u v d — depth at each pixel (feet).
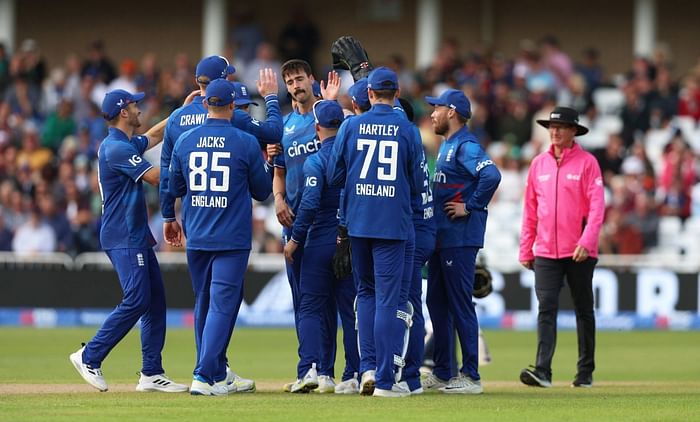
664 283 220.84
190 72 276.41
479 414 91.66
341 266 107.24
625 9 307.37
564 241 124.88
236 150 105.60
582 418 89.71
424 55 303.48
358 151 103.91
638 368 154.81
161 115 260.01
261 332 215.10
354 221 103.91
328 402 99.60
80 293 228.22
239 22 303.68
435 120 116.37
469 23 312.29
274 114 112.16
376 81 104.42
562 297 222.89
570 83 273.95
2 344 184.55
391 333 103.40
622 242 230.89
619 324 221.87
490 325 223.92
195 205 106.01
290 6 312.50
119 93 112.57
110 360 159.63
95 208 243.60
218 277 105.70
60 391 112.47
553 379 139.33
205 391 105.19
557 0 309.83
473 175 113.50
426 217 109.50
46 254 229.25
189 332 211.00
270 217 247.09
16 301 229.25
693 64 305.53
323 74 290.35
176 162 106.52
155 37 319.88
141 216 111.86
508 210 245.86
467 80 269.64
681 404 101.19
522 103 264.52
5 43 302.25
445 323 115.85
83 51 320.70
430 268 116.06
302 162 114.52
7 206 244.22
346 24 313.12
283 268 225.97
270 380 132.05
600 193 124.47
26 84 280.10
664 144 261.44
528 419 88.84
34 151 262.88
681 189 244.63
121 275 111.14
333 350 114.93
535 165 127.54
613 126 270.67
